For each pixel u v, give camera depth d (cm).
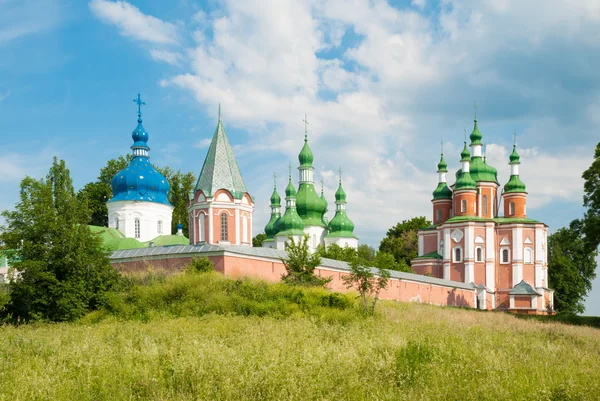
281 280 4266
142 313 3494
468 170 8988
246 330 2550
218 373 1573
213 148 6216
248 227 6253
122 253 4612
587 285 10394
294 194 9700
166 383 1587
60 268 3678
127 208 6525
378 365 1725
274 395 1423
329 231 9844
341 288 5162
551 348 2322
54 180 4022
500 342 2486
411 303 5381
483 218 8700
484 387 1495
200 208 6050
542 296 8431
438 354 1955
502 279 8625
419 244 9388
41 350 2164
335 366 1656
